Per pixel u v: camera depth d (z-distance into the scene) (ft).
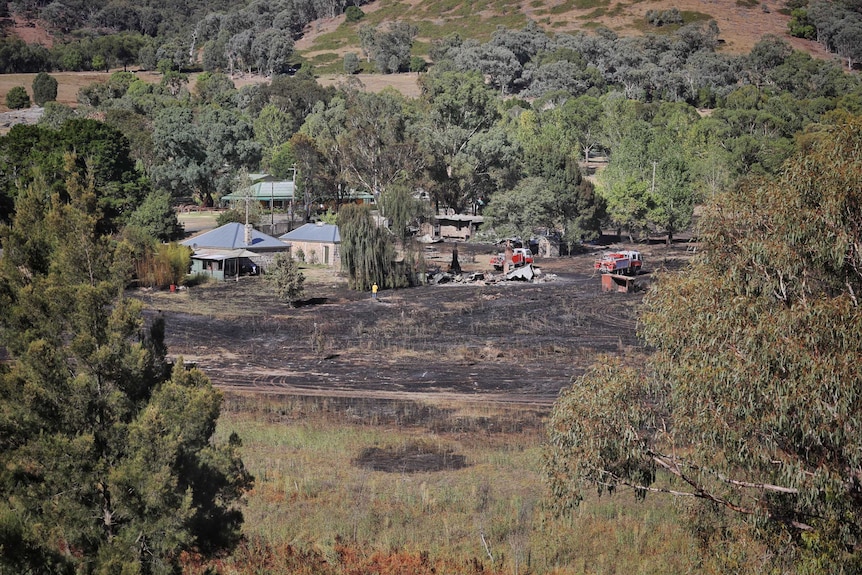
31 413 99.71
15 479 99.19
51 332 105.40
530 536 148.87
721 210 124.57
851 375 97.96
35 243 116.26
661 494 169.27
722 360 108.88
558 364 277.85
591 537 149.59
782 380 102.94
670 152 623.77
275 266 378.73
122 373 104.83
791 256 110.83
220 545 108.27
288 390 245.65
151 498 96.02
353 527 150.82
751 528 114.21
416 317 353.10
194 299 384.06
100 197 491.31
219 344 302.86
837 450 104.99
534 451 194.29
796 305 104.94
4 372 104.37
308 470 180.45
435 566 135.85
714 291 115.34
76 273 110.01
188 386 107.86
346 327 333.01
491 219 558.56
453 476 179.01
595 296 402.11
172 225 513.86
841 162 110.73
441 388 249.96
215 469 107.34
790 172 117.70
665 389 121.70
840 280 113.80
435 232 641.40
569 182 551.18
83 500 100.89
